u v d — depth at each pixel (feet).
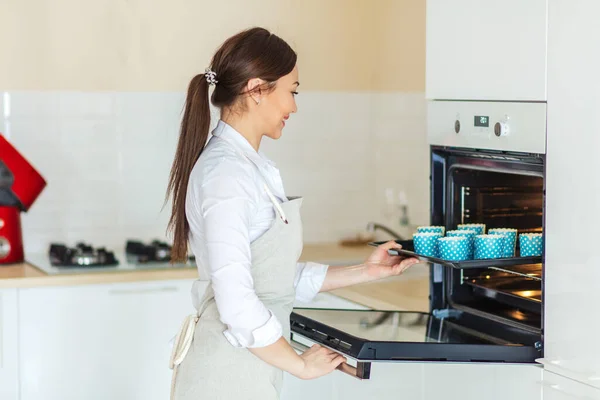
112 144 13.97
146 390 12.68
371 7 14.96
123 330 12.51
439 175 9.09
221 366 7.61
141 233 14.17
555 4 7.39
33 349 12.21
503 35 8.00
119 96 13.93
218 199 7.15
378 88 14.96
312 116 14.89
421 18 13.57
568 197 7.33
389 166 14.76
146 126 14.07
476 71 8.38
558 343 7.50
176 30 14.06
